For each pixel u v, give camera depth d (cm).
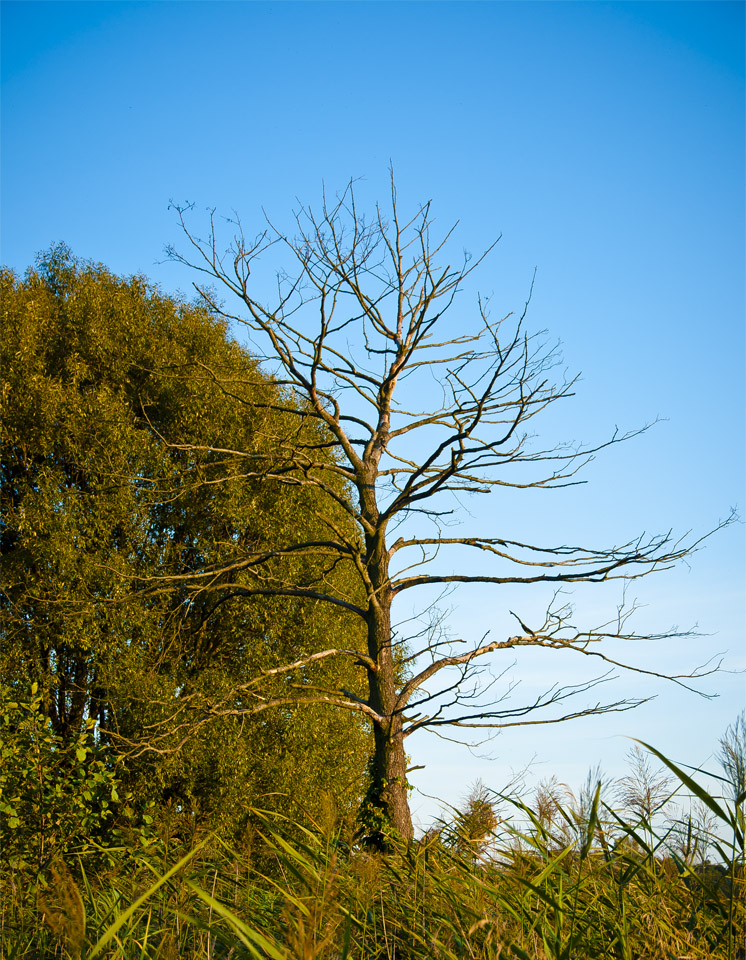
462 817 425
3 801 929
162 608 1706
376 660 1305
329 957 297
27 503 1683
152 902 433
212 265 1357
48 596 1614
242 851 434
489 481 1357
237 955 376
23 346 1770
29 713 1066
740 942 332
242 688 1213
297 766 1585
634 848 392
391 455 1506
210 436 1764
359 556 1316
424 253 1431
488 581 1277
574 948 341
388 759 1223
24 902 543
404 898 395
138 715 1516
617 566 1244
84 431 1733
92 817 1008
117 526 1758
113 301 1942
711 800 286
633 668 1274
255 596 1722
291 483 1394
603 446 1338
